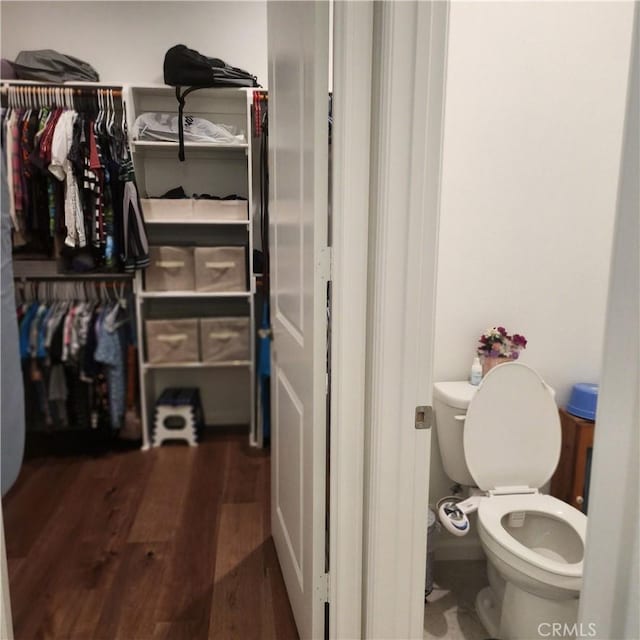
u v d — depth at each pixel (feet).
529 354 6.69
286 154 4.95
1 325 6.50
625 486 1.56
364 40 3.62
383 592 4.34
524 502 5.83
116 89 6.44
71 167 7.36
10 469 6.84
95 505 7.99
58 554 6.84
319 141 3.84
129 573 6.48
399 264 3.83
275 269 5.90
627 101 1.55
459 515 5.63
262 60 6.44
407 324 3.92
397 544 4.27
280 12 4.94
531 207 6.34
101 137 7.00
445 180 6.14
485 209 6.27
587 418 6.39
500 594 5.74
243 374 10.22
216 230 7.73
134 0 6.72
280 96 5.08
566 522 5.57
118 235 7.47
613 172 6.38
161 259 7.79
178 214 5.90
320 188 3.91
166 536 7.25
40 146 7.40
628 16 6.08
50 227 8.07
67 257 8.79
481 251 6.36
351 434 4.17
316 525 4.45
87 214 7.43
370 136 3.80
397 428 4.08
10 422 6.75
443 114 3.68
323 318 4.11
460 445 6.13
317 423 4.27
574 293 6.59
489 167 6.18
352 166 3.77
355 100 3.68
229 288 7.94
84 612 5.84
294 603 5.57
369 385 4.12
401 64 3.57
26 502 8.07
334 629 4.50
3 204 6.48
